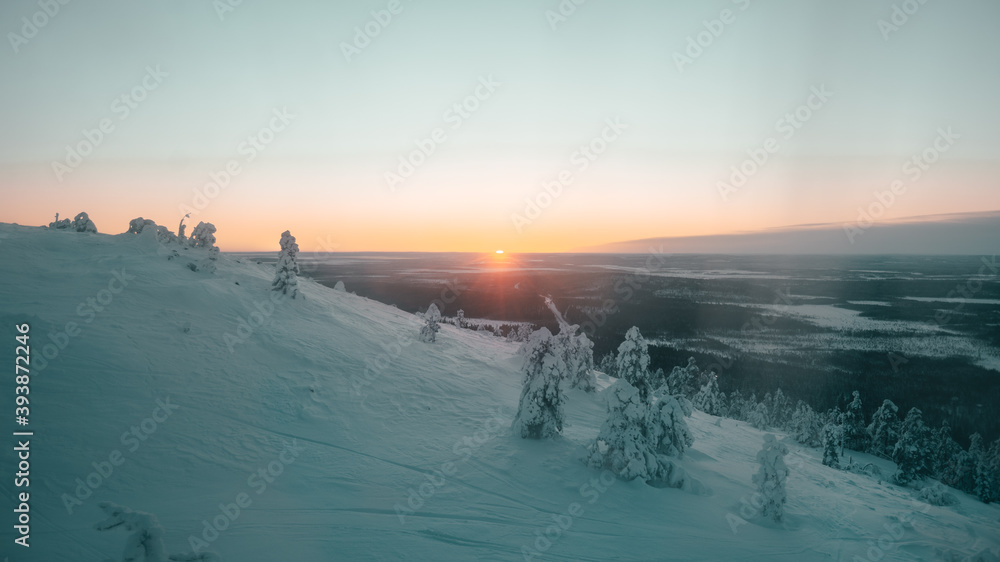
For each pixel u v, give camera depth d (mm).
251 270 30156
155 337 17844
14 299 17250
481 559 10133
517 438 17625
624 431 15289
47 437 11961
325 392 18562
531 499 13289
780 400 59344
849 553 12117
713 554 11352
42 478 10742
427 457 15344
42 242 23094
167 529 9977
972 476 33969
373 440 16109
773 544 12234
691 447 21203
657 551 11203
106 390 14242
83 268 21516
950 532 14180
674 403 18484
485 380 25203
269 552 9578
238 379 17469
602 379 32844
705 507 14211
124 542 9242
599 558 10633
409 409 19266
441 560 9953
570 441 18172
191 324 19844
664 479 15531
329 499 12188
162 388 15352
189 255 27859
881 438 42094
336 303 31688
